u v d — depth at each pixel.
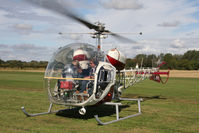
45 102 10.74
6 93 14.02
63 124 6.70
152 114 8.48
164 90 17.91
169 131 6.18
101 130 6.09
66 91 6.91
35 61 95.88
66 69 7.02
